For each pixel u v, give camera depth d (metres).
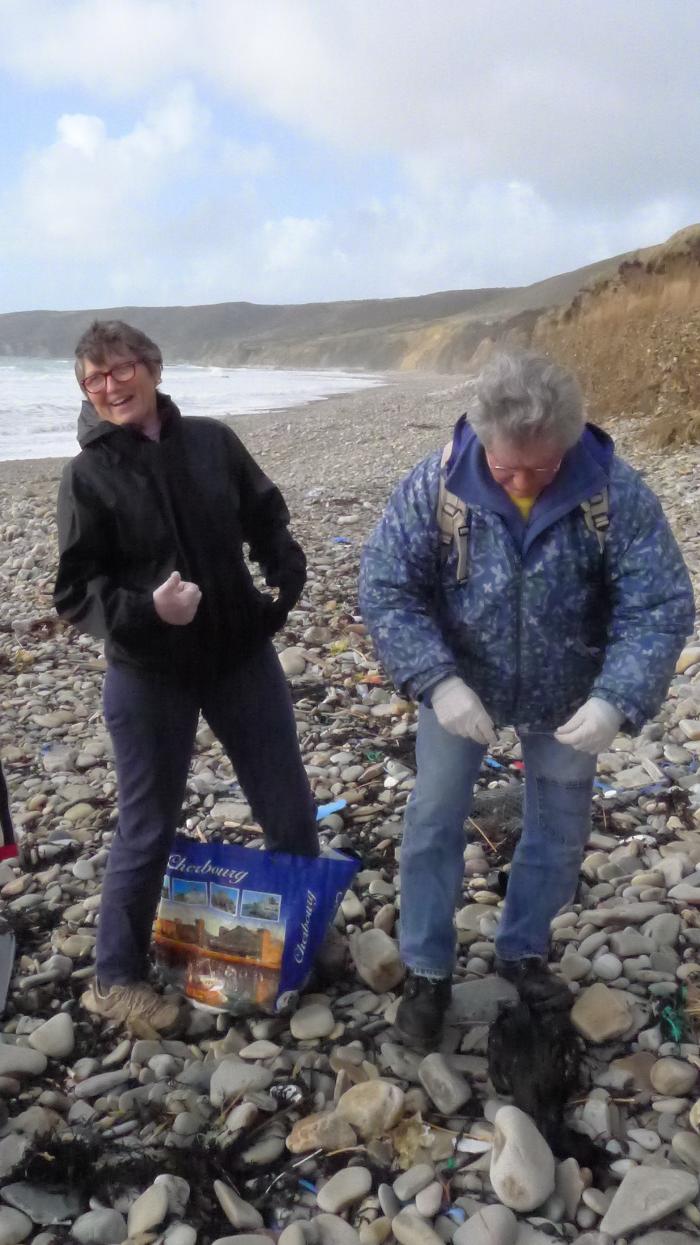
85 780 5.21
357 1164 2.71
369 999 3.38
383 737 5.57
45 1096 3.00
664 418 14.45
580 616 2.74
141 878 3.19
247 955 3.29
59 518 2.96
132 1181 2.68
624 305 26.25
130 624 2.87
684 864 4.05
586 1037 3.12
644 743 5.23
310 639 7.25
